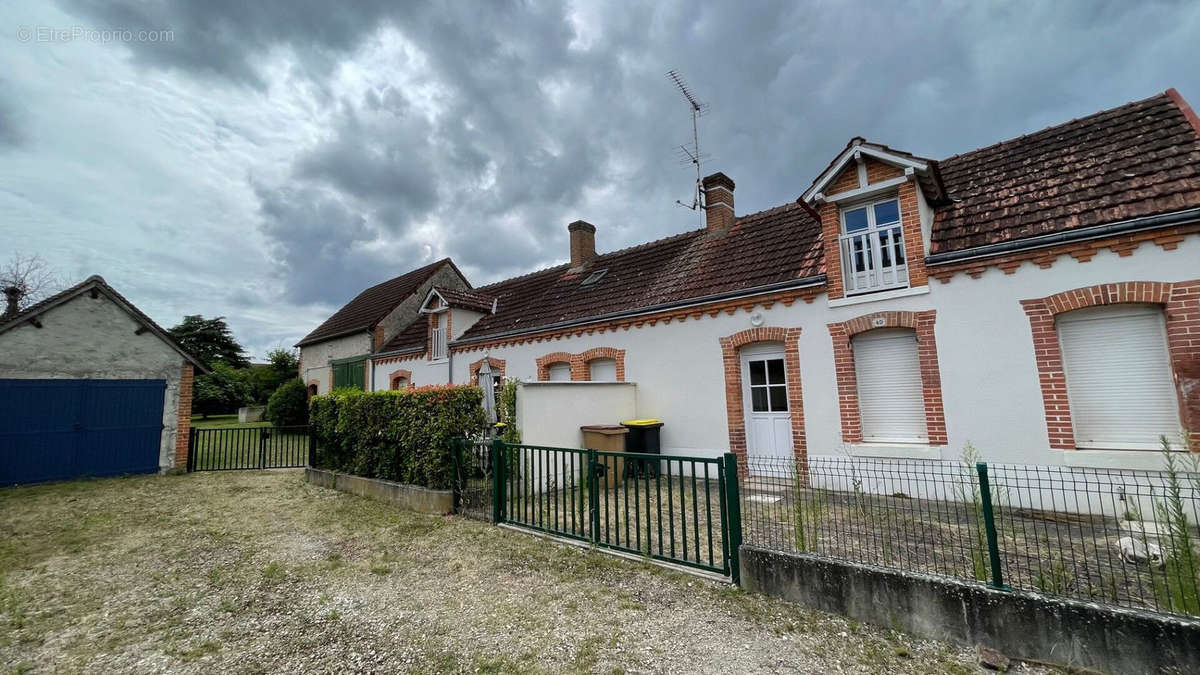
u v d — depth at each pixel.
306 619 4.10
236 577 5.07
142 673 3.34
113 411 11.38
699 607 4.08
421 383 17.23
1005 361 6.84
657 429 10.22
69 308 11.01
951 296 7.31
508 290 18.08
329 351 22.88
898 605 3.64
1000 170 8.52
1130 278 6.09
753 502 5.98
